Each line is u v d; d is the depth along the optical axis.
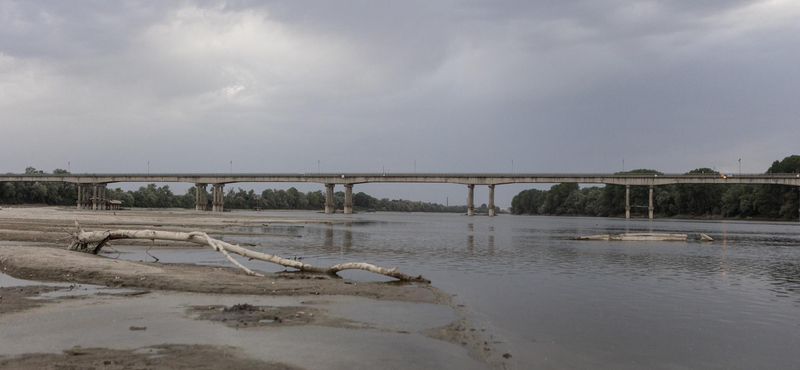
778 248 48.72
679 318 16.25
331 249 39.62
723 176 165.75
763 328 15.11
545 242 52.59
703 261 34.91
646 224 131.62
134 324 13.66
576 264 31.62
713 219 190.62
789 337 14.12
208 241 28.12
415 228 85.56
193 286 19.75
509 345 12.69
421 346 12.25
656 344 13.22
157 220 79.44
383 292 19.70
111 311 15.26
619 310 17.31
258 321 14.30
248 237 50.56
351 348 11.84
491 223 132.25
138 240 40.66
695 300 19.44
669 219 193.00
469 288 21.39
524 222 146.50
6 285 19.80
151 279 20.80
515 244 49.06
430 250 40.41
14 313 14.69
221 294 18.61
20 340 11.88
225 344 11.80
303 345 11.94
